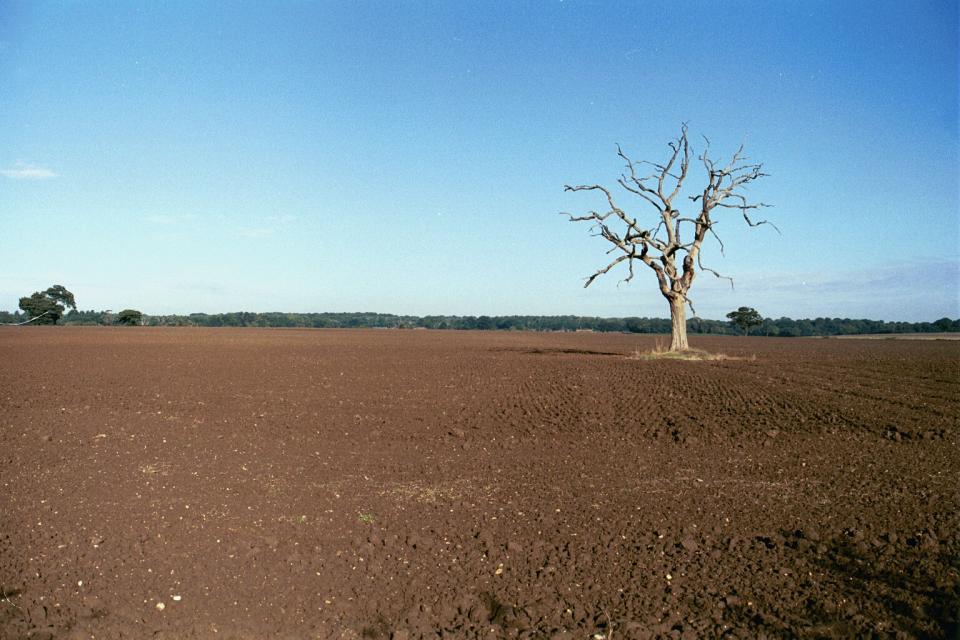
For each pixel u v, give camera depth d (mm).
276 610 7242
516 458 13812
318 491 11062
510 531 9359
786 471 12797
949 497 10922
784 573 7922
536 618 7055
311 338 73375
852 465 13266
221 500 10383
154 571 7961
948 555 8312
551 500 10820
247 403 20172
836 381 25109
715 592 7535
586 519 9883
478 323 185375
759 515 10070
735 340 86500
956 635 6465
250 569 8055
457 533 9281
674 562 8312
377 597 7504
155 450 13648
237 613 7168
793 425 17078
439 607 7254
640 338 92000
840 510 10266
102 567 8031
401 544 8875
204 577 7848
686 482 11992
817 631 6633
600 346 59438
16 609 7109
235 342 60000
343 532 9227
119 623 6938
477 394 22219
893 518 9844
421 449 14555
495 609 7281
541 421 17719
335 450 14219
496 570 8109
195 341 60906
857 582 7672
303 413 18531
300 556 8406
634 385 23859
